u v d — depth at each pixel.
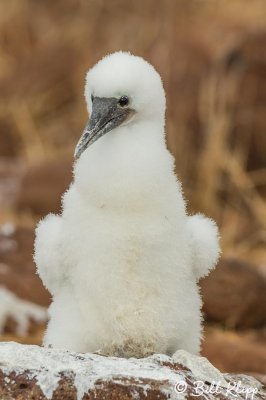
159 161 10.84
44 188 22.05
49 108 27.50
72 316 10.97
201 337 11.55
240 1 29.36
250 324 17.73
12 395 9.43
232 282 17.58
